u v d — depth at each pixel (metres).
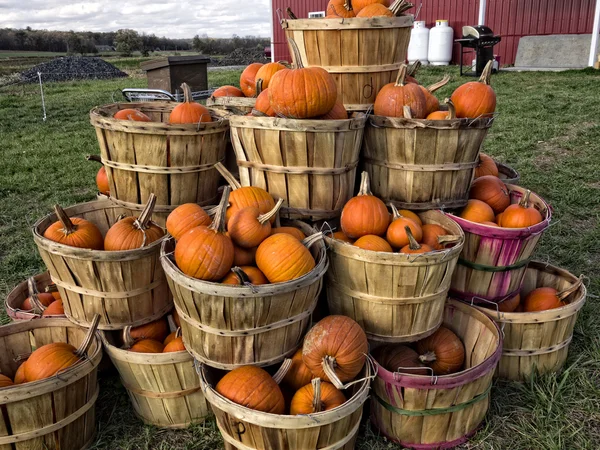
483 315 2.90
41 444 2.39
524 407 2.80
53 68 21.78
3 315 3.71
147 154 3.09
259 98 3.14
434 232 2.94
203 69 9.75
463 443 2.60
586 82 12.28
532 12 16.12
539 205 3.43
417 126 2.91
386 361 2.84
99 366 3.06
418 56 17.44
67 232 2.89
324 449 2.25
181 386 2.66
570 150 7.35
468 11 17.03
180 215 2.74
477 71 14.52
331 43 3.12
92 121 3.20
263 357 2.46
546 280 3.48
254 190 2.85
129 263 2.71
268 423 2.15
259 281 2.48
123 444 2.65
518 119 9.18
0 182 6.89
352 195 3.09
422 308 2.64
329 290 2.84
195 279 2.28
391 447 2.58
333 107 2.92
